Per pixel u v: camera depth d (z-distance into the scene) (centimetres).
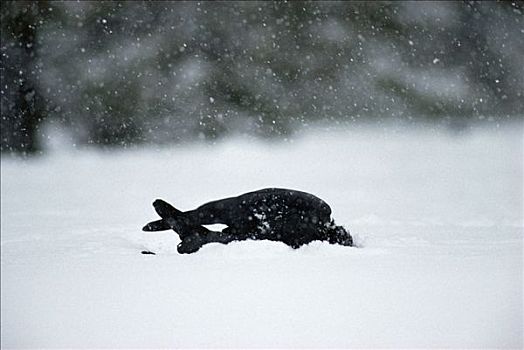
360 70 8456
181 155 6669
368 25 8706
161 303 1744
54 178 5556
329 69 8462
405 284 1880
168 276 2005
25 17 7762
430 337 1530
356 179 5144
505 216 3506
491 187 4678
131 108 7725
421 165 5741
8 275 2070
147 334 1563
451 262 2192
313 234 2522
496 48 8462
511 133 7188
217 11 8538
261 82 8294
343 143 6969
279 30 8612
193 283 1916
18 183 5341
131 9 8312
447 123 7875
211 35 8444
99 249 2608
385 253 2402
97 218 3619
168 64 8181
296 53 8500
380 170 5584
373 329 1566
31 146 7106
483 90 8238
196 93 8038
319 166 5834
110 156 6762
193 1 8550
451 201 4122
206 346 1500
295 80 8362
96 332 1580
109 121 7569
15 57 7606
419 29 8638
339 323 1600
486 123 7775
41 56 7719
